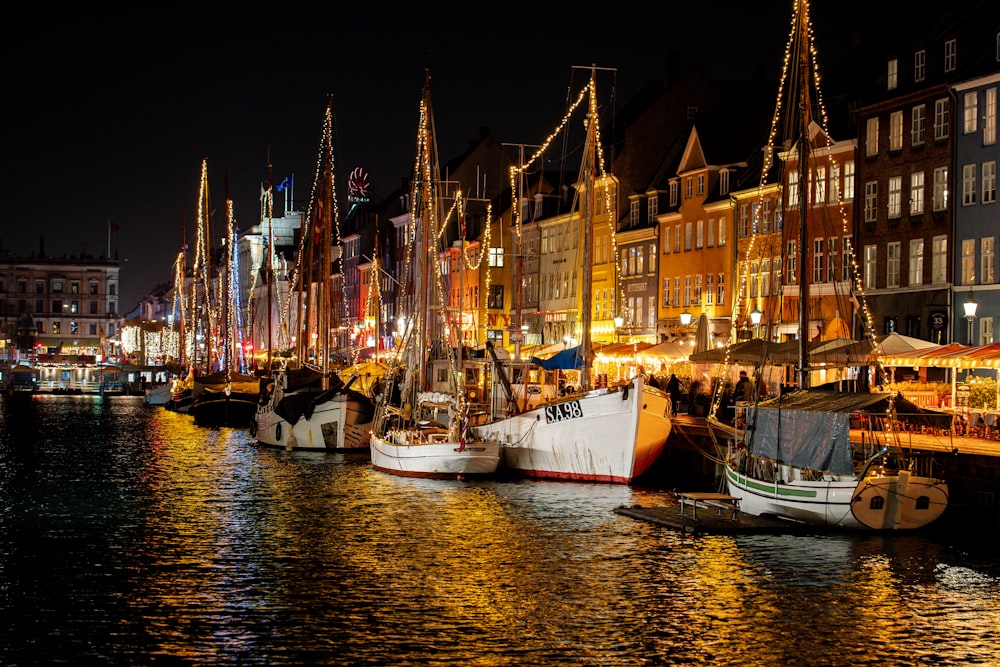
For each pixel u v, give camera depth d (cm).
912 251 6438
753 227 7681
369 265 14762
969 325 5288
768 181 7519
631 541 3806
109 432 8931
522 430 5275
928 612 3019
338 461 6319
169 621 2966
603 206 9781
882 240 6631
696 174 8462
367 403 6856
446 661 2666
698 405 5994
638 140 9619
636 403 4869
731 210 7962
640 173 9631
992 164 5959
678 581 3306
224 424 9675
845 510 3778
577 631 2878
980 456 3766
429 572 3447
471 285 11912
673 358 6512
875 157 6688
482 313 11325
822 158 7069
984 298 5984
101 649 2747
